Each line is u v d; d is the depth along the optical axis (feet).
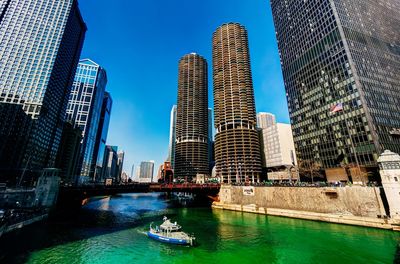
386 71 356.79
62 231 166.71
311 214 215.31
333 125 342.44
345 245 136.05
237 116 568.41
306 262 113.60
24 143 453.17
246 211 278.46
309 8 427.33
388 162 179.83
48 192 221.87
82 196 264.31
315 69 393.50
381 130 293.43
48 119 529.04
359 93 312.09
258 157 538.88
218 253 127.54
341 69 344.90
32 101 490.08
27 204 209.36
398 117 320.09
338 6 380.17
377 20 417.90
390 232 160.04
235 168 522.47
